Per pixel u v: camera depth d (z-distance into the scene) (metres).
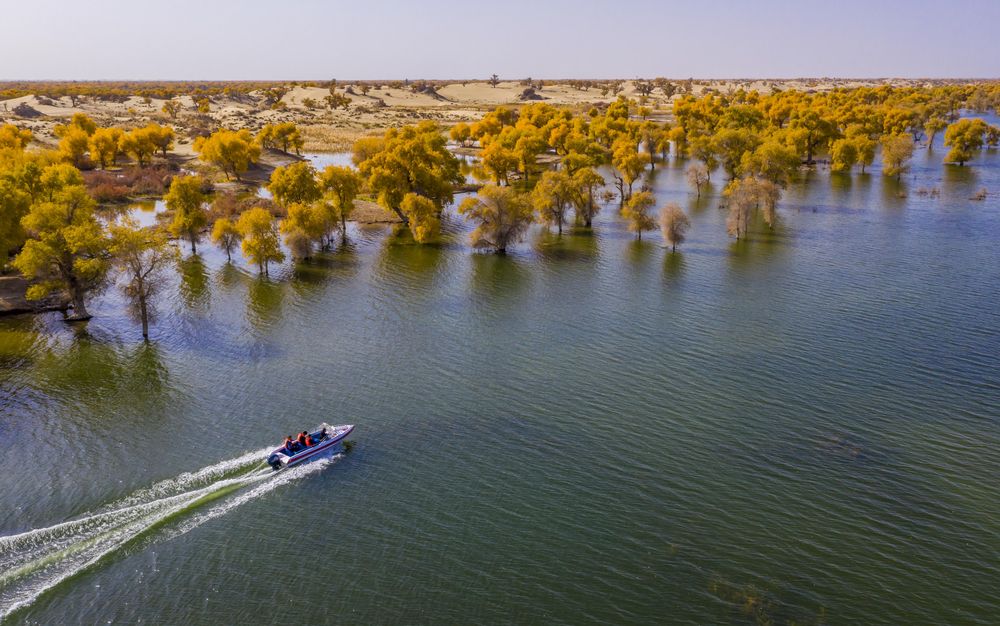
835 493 49.91
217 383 68.31
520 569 42.91
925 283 95.50
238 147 172.50
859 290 93.50
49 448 56.31
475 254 117.50
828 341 76.50
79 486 51.25
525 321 85.12
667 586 41.38
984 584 41.19
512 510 48.62
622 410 62.34
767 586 41.25
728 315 85.75
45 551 44.59
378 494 50.53
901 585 41.19
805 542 44.97
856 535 45.56
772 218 132.12
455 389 66.81
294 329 82.75
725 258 111.62
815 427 58.75
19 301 88.88
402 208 132.00
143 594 41.06
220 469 53.38
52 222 80.88
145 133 185.12
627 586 41.41
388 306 90.94
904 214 139.88
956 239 118.75
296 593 41.12
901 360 71.06
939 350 73.19
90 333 81.38
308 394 65.88
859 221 135.25
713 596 40.50
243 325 84.06
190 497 50.03
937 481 51.03
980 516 47.16
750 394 64.81
